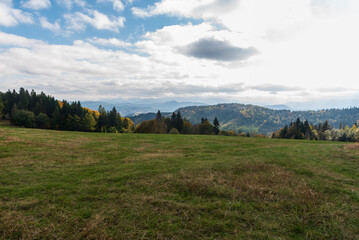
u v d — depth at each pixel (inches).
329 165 476.1
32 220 197.2
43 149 602.2
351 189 304.7
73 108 3553.2
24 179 326.3
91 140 915.4
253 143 1049.5
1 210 213.3
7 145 616.7
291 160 532.4
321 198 267.0
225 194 275.6
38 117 3097.9
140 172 386.6
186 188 297.1
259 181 335.9
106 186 303.1
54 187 292.8
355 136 3299.7
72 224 192.7
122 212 219.5
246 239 175.9
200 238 176.9
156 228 189.9
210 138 1279.5
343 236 183.2
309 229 193.3
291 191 287.4
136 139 1063.6
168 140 1077.8
